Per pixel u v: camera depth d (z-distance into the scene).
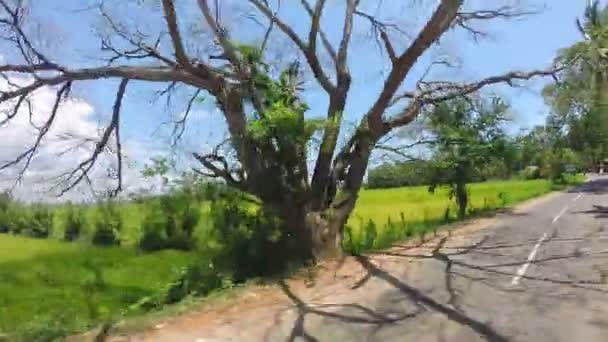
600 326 8.18
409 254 16.66
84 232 29.73
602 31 19.61
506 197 42.53
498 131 29.45
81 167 14.40
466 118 26.73
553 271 12.82
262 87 15.07
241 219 16.14
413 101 17.06
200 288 13.64
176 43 13.82
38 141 13.91
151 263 21.44
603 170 110.44
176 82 14.73
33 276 19.20
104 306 14.42
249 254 15.17
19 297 15.82
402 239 20.75
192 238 24.88
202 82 14.33
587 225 22.92
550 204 37.53
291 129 14.18
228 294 11.80
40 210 33.97
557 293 10.52
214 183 16.00
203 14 14.51
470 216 30.19
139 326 9.25
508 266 13.80
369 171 22.28
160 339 8.51
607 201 38.09
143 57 14.90
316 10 16.06
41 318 12.11
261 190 14.80
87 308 14.15
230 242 15.95
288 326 9.07
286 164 14.83
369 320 9.21
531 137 39.56
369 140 16.41
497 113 28.81
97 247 27.27
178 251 24.56
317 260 15.33
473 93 19.95
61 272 20.05
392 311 9.75
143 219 26.88
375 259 15.68
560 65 18.28
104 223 28.50
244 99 14.94
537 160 77.31
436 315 9.27
